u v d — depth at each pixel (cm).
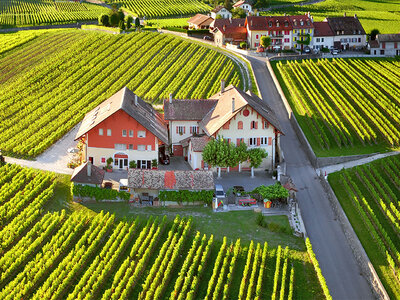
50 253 7688
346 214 8975
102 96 14012
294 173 10512
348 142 11650
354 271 7825
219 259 7631
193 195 9100
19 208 8850
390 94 13775
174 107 11162
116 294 6919
